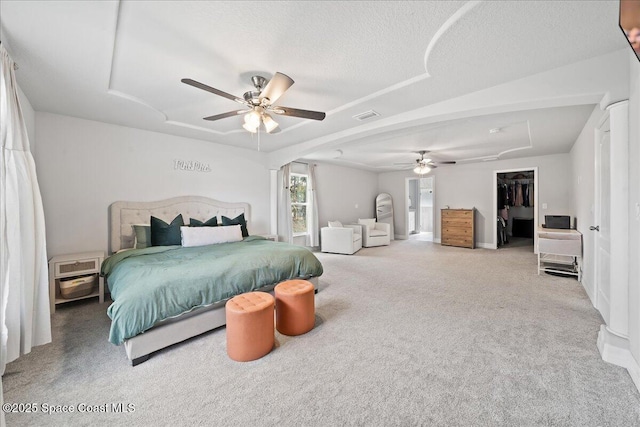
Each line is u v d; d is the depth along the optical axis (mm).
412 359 1903
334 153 5594
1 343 1563
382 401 1508
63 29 1603
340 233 6109
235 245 3465
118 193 3506
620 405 1459
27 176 1844
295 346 2100
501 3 1393
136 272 2170
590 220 3156
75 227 3191
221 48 1839
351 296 3219
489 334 2244
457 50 1809
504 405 1468
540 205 5758
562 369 1767
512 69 2059
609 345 1854
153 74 2197
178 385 1659
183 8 1459
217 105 2881
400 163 6934
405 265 4852
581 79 1963
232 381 1693
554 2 1386
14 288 1692
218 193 4520
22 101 2529
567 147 4879
